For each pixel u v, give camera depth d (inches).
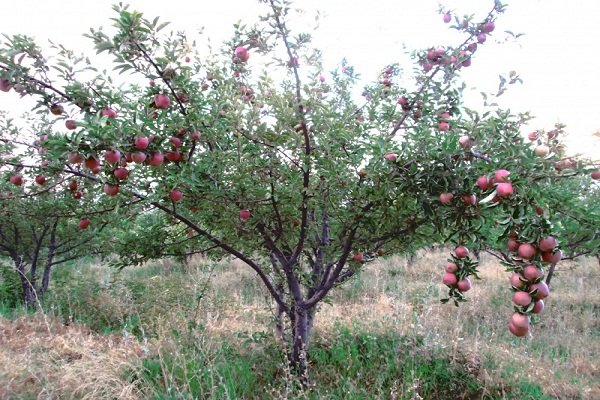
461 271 98.7
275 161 116.5
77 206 139.2
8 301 267.4
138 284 276.1
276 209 125.1
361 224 127.0
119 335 203.9
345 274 158.7
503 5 138.7
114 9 93.0
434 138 98.7
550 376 165.2
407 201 110.0
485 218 96.6
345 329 190.2
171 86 106.8
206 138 117.6
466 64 149.3
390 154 100.2
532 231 77.0
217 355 160.2
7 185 176.6
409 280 362.3
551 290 330.6
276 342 162.4
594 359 192.5
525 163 84.2
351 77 173.2
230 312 230.8
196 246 164.6
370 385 148.0
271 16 110.1
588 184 153.6
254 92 150.4
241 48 120.1
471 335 211.2
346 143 118.3
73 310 240.5
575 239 125.4
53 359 155.2
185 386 128.0
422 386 148.7
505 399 142.4
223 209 123.7
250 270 377.7
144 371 147.2
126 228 127.3
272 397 136.0
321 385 144.4
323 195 118.0
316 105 109.4
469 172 93.6
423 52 152.9
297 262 155.9
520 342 207.6
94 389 128.3
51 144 87.7
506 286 322.0
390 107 136.1
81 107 105.0
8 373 134.7
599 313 271.0
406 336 181.8
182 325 196.1
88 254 278.1
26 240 274.1
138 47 96.8
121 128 90.8
